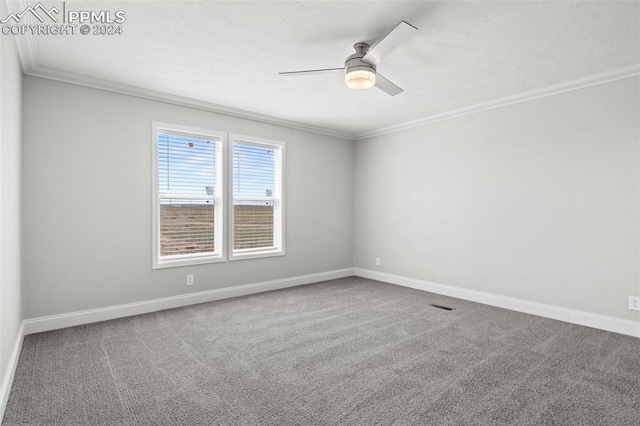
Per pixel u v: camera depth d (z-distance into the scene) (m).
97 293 3.37
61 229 3.17
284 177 4.89
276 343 2.86
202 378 2.26
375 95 3.75
